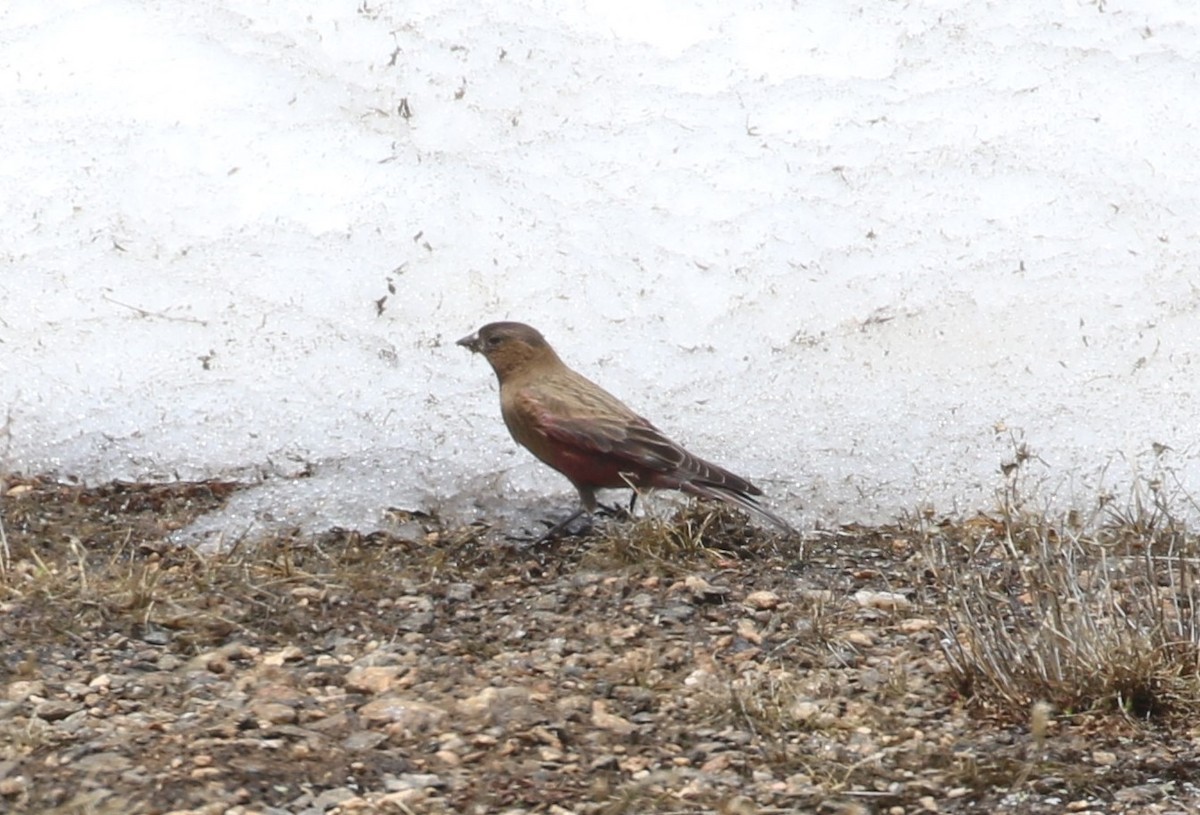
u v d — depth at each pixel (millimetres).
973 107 23250
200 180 21438
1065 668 13141
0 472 17625
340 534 16750
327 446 18156
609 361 19641
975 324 20266
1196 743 12578
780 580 15805
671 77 23609
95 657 13562
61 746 11836
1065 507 17641
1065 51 24125
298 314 19812
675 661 14078
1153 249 21406
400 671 13641
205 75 22781
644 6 24531
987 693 13234
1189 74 23781
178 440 18188
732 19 24453
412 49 23562
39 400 18500
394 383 19031
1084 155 22531
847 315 20375
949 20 24547
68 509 16953
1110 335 20172
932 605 15227
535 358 17312
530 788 11680
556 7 24453
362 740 12312
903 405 19094
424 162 21938
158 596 14602
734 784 11891
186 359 19125
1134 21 24719
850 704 13211
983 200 21938
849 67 23953
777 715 12875
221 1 23969
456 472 17875
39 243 20469
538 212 21422
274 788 11414
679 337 20000
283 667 13727
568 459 16641
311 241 20781
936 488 17922
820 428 18734
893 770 12133
